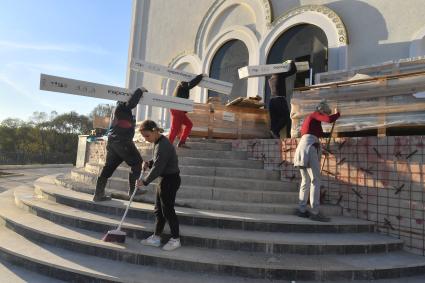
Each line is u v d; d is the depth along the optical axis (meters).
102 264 3.93
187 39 12.65
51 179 8.93
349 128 5.50
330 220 4.91
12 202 6.86
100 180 5.39
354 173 5.39
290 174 6.32
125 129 5.40
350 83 5.51
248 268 3.75
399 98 5.05
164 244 4.34
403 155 4.85
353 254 4.30
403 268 3.98
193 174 6.40
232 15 11.18
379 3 7.78
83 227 4.81
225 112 8.40
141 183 4.23
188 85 6.41
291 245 4.18
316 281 3.74
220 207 5.24
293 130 6.28
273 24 9.77
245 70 7.06
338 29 8.25
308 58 8.99
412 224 4.68
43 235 4.61
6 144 50.22
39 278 3.86
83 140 13.71
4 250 4.38
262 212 5.25
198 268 3.82
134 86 14.52
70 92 4.82
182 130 7.75
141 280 3.52
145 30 14.53
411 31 7.24
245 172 6.41
